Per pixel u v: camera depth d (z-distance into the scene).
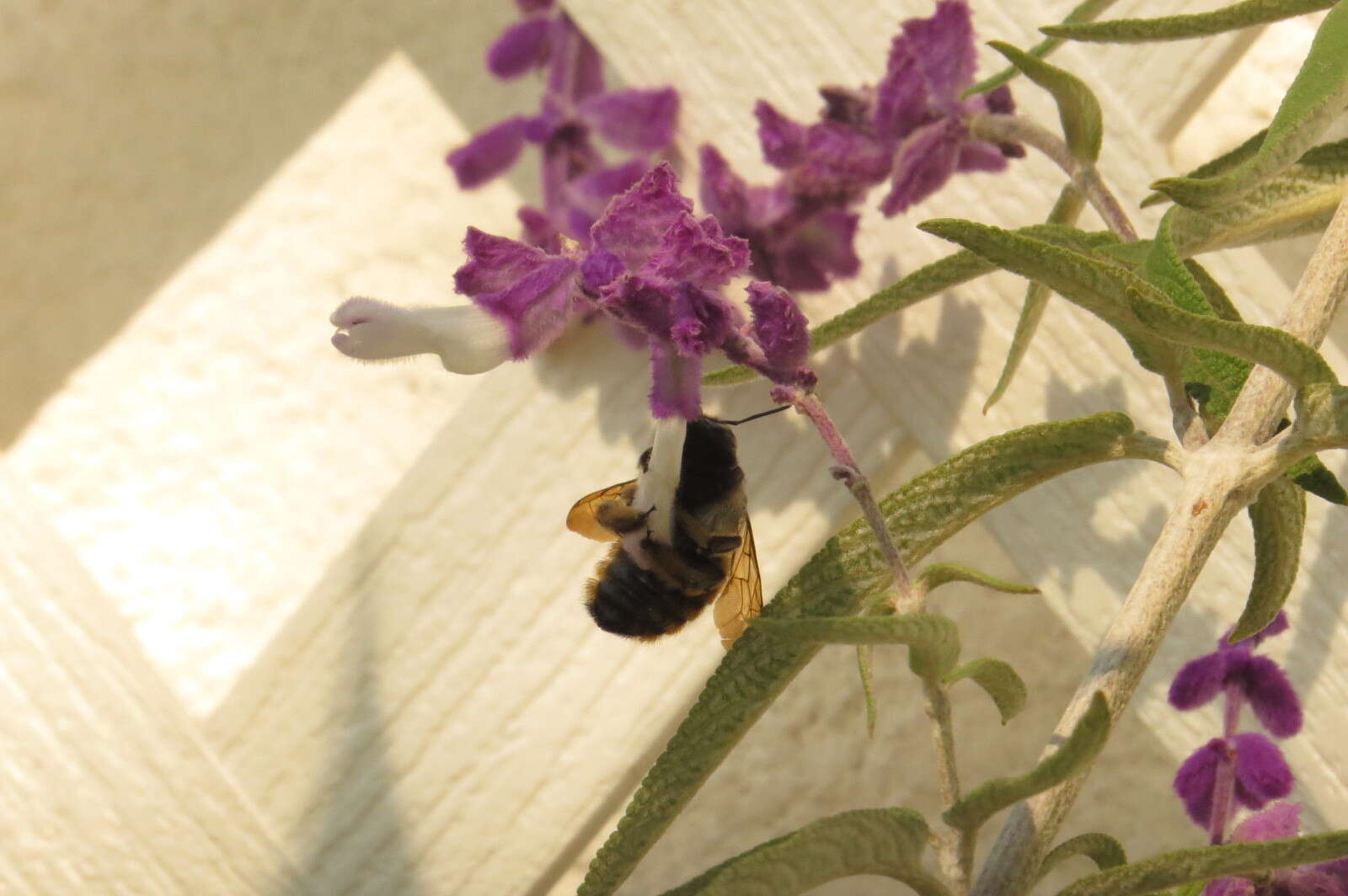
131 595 0.42
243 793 0.38
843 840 0.32
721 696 0.32
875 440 0.37
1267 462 0.32
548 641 0.38
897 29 0.38
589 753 0.38
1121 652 0.32
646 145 0.38
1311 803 0.36
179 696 0.38
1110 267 0.32
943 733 0.32
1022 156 0.36
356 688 0.38
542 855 0.38
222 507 0.42
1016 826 0.32
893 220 0.38
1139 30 0.34
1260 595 0.33
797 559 0.38
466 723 0.38
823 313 0.38
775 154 0.37
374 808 0.38
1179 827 0.42
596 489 0.38
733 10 0.38
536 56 0.39
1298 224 0.34
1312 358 0.32
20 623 0.38
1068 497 0.37
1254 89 0.41
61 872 0.38
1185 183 0.32
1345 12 0.32
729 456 0.36
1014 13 0.37
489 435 0.38
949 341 0.37
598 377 0.38
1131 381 0.37
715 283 0.32
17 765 0.38
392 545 0.38
